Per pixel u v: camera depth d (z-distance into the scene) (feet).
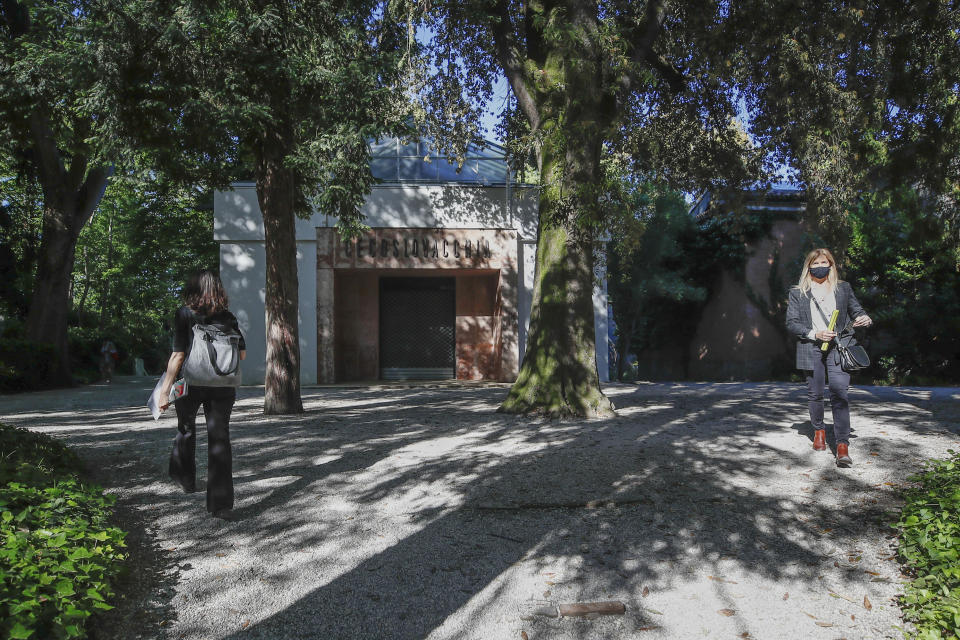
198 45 30.01
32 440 17.95
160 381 14.32
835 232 39.55
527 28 34.17
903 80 33.78
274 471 18.60
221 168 37.78
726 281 85.05
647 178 47.70
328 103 32.65
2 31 55.21
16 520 10.27
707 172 46.34
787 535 13.24
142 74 29.37
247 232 60.85
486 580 11.19
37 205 85.10
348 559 12.12
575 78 29.07
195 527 13.83
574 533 13.44
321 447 22.06
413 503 15.51
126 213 101.09
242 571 11.52
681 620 9.71
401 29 37.93
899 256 67.72
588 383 29.63
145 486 16.89
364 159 33.32
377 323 68.44
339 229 37.42
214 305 14.40
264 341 60.80
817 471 17.81
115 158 32.14
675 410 31.22
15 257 81.30
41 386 63.77
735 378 82.33
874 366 72.90
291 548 12.68
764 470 17.94
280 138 31.99
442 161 64.34
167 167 34.53
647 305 92.53
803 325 19.43
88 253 118.21
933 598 9.50
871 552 12.28
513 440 23.09
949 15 32.04
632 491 16.08
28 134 53.88
